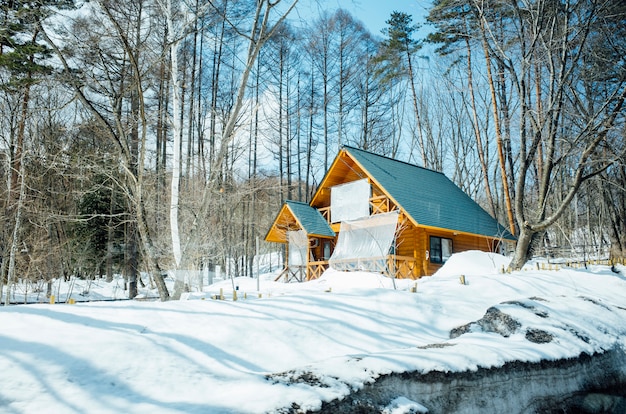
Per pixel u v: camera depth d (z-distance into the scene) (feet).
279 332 20.43
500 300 31.71
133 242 61.41
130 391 13.21
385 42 105.81
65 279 73.56
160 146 58.80
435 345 20.52
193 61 63.21
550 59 44.01
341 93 114.11
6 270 53.52
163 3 34.53
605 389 22.82
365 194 66.28
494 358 19.13
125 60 30.91
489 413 17.88
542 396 20.04
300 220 68.74
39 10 26.84
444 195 71.51
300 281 70.79
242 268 111.65
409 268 60.90
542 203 45.19
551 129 46.83
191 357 16.30
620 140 50.67
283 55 107.96
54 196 69.72
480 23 51.39
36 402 11.77
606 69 50.21
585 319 26.58
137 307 20.15
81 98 28.22
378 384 15.33
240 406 12.44
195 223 31.01
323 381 14.62
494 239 68.64
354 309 25.25
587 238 93.50
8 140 51.01
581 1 43.39
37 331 15.48
